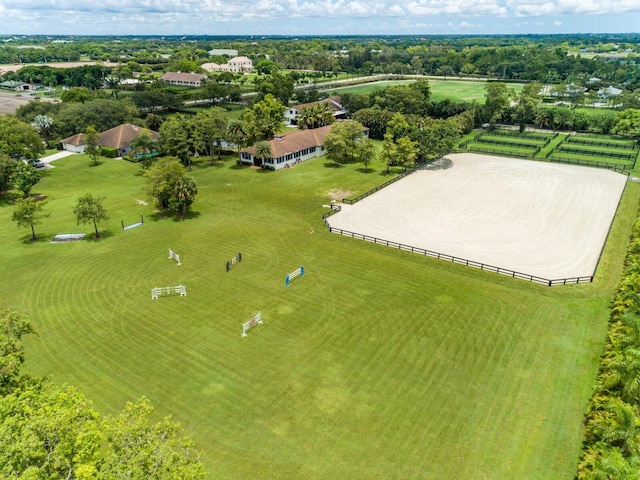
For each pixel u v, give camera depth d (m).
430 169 84.69
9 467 16.73
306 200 68.19
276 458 25.39
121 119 107.12
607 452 22.77
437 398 29.70
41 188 74.19
